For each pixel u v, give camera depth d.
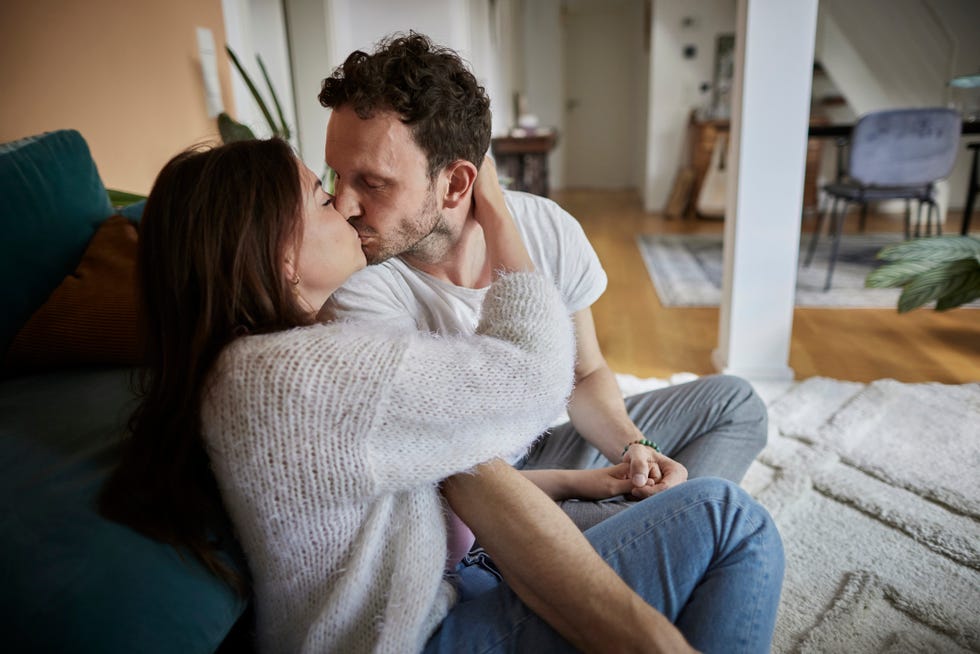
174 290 0.63
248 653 0.82
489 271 1.06
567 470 1.10
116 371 1.08
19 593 0.57
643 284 4.00
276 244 0.63
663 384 2.42
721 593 0.71
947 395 2.16
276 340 0.61
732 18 6.51
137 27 1.92
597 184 9.58
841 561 1.41
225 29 2.53
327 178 2.36
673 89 6.81
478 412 0.65
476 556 0.91
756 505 0.76
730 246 2.44
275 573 0.66
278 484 0.61
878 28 5.52
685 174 6.67
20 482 0.69
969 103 4.70
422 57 0.81
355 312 0.94
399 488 0.65
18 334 1.05
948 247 2.27
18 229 1.09
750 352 2.46
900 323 3.06
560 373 0.71
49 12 1.55
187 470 0.65
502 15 6.30
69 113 1.62
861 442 1.88
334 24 3.36
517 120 7.39
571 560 0.66
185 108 2.22
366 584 0.66
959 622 1.21
